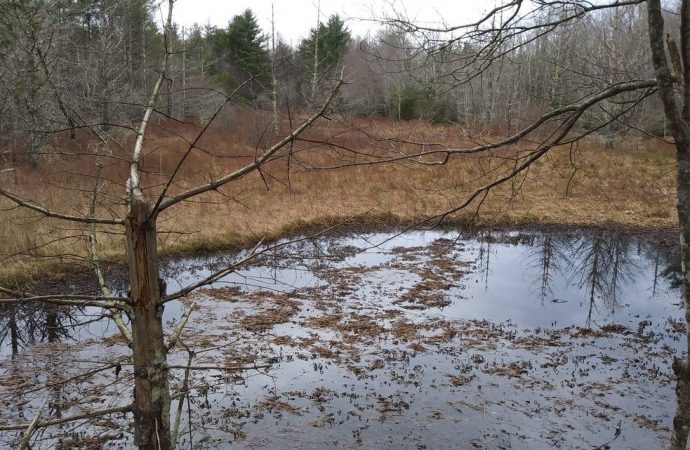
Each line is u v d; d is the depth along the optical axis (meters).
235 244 12.42
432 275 10.96
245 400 5.78
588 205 17.16
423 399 5.89
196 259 11.53
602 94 2.70
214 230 12.59
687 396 2.31
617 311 9.09
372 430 5.26
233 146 10.82
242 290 9.55
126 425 5.14
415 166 18.84
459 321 8.41
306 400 5.81
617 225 15.64
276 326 7.99
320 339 7.55
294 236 13.51
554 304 9.38
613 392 6.11
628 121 3.46
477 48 3.47
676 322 8.56
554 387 6.23
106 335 7.48
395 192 17.09
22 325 7.28
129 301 2.30
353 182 18.16
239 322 8.09
